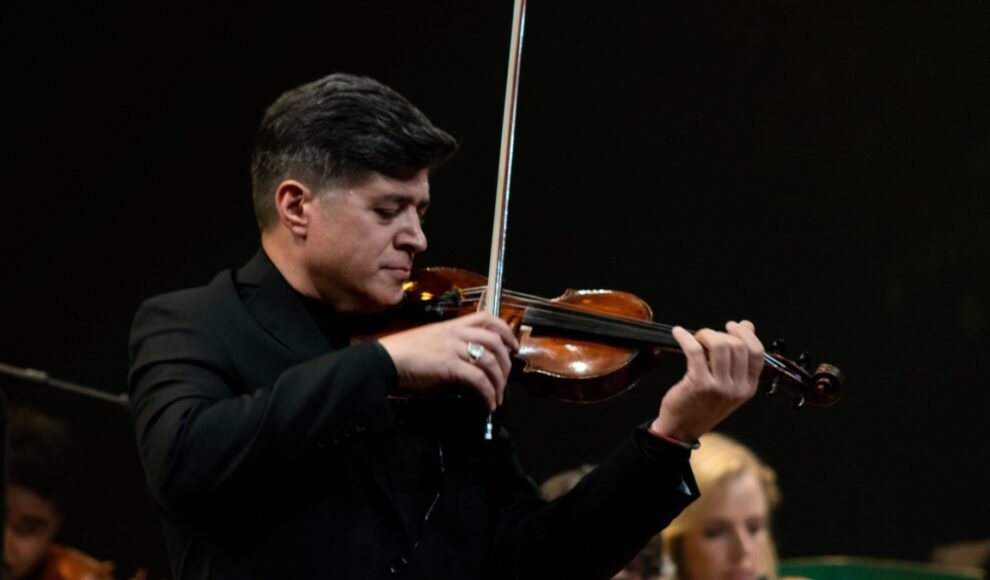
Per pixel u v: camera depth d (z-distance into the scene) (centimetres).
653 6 2891
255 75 2794
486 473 837
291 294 816
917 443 2767
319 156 791
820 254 2838
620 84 2894
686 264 2873
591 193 2884
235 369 791
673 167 2884
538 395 879
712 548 1186
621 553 805
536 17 2908
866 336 2812
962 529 2723
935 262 2789
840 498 2764
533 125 2900
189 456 729
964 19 2792
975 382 2748
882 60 2828
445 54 2869
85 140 2795
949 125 2802
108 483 2353
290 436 725
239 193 2833
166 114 2798
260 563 757
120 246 2820
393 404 809
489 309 888
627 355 881
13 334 2797
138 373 792
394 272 803
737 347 779
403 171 794
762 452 2783
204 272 2850
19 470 1362
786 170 2859
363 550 769
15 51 2788
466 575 802
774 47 2866
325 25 2773
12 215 2798
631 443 797
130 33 2772
